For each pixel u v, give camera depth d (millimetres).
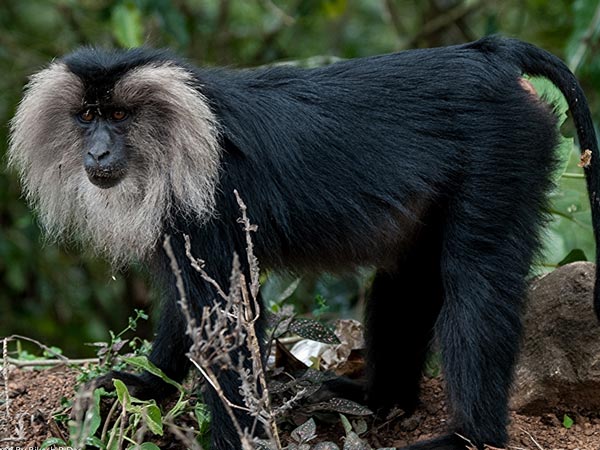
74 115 9984
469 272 9938
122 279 19672
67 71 9828
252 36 21125
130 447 9273
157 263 9805
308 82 10156
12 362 12211
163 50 10180
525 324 11016
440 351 10070
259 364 8125
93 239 10391
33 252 19094
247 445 7586
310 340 11789
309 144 9852
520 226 10055
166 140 9523
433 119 10047
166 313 10602
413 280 11180
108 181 9672
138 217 9555
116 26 16953
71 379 11648
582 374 10539
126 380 10477
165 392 10633
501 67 10227
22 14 21062
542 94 11062
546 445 10297
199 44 20734
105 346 11070
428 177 9969
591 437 10445
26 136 10203
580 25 15844
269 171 9711
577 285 10758
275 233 9828
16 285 18766
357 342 12422
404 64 10312
